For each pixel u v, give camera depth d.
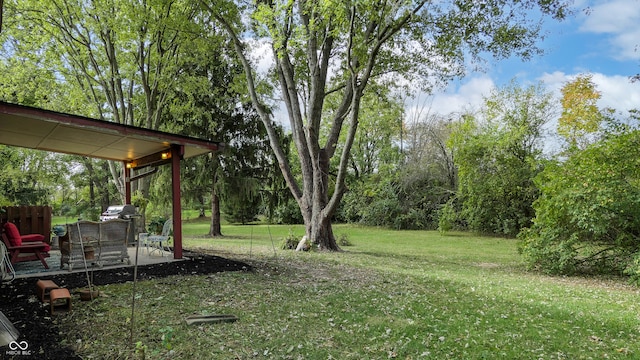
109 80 14.82
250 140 21.28
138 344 3.43
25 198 20.19
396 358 3.62
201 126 20.11
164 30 13.80
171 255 8.82
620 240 9.45
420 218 26.55
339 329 4.39
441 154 26.92
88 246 6.83
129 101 15.64
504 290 7.06
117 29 12.84
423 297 6.14
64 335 3.84
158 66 14.86
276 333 4.15
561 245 9.79
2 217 9.01
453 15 11.06
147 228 12.70
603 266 9.84
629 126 10.07
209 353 3.57
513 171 21.66
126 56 14.83
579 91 23.22
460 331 4.44
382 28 10.88
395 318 4.88
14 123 6.96
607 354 3.90
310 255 11.15
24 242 7.65
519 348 3.97
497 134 23.14
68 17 13.84
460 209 24.88
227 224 32.66
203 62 15.79
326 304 5.40
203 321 4.33
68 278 6.17
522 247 10.88
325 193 13.12
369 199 28.84
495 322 4.88
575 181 9.81
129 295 5.36
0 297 4.99
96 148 9.33
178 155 8.27
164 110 18.08
